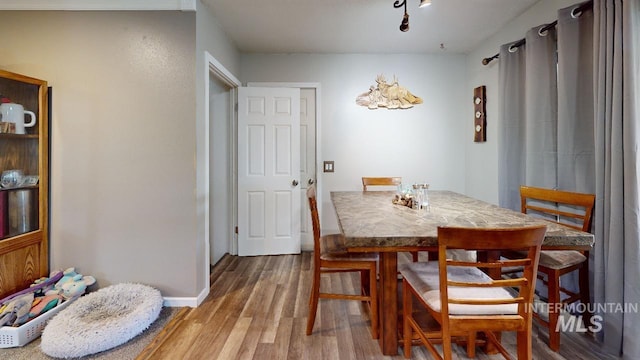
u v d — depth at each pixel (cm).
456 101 358
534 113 229
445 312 121
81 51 218
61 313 185
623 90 158
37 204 216
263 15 259
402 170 360
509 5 246
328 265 182
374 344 175
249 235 335
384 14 259
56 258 223
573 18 192
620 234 159
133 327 178
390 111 357
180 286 222
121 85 218
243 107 329
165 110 219
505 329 123
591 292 182
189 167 220
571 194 186
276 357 164
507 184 267
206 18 242
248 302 227
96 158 220
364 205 211
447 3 243
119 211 222
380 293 169
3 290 194
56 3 216
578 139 192
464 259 296
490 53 309
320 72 352
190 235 221
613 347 163
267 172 334
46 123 216
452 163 361
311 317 184
